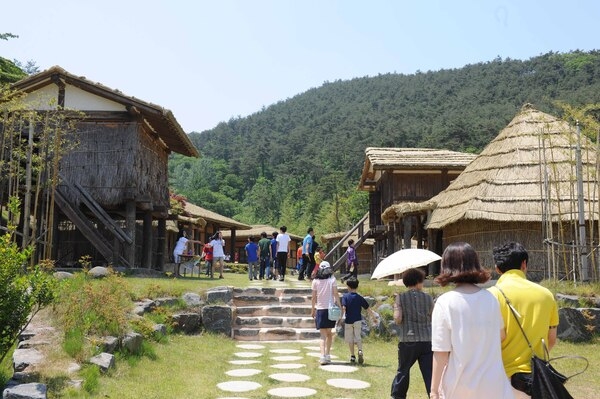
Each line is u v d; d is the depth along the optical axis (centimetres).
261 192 8981
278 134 13925
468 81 13925
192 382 694
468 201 1542
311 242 1939
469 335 304
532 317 347
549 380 318
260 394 646
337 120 13662
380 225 2664
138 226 2217
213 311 1107
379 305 1139
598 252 1242
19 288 587
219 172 10944
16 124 1402
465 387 299
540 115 1689
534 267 1442
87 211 1864
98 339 729
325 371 788
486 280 325
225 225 3956
